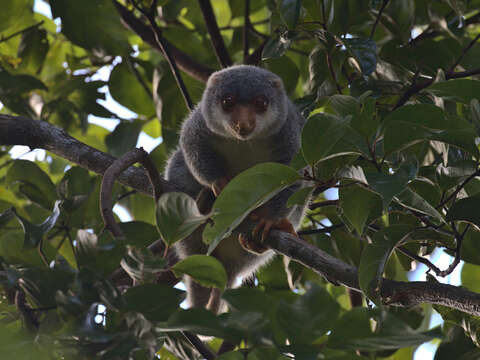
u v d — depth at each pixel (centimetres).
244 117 786
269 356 370
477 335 602
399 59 815
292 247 638
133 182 760
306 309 353
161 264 421
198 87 1033
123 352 394
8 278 430
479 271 830
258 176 469
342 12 779
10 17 967
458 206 537
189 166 842
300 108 807
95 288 405
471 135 486
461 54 811
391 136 491
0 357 399
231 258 902
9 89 908
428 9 842
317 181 500
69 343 408
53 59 1113
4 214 610
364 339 365
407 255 679
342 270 584
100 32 853
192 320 373
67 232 705
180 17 1146
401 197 523
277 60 925
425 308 985
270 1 879
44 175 774
